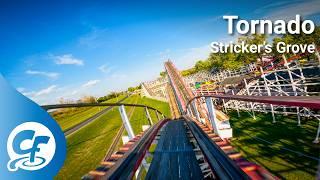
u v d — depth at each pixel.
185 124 12.80
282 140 18.31
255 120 26.91
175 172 4.65
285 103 2.38
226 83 34.88
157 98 72.69
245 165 3.10
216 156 3.98
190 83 69.12
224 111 37.31
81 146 32.91
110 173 3.75
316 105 1.89
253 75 30.89
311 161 13.74
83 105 4.60
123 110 7.40
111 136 35.62
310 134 18.17
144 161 6.67
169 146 7.05
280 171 13.57
